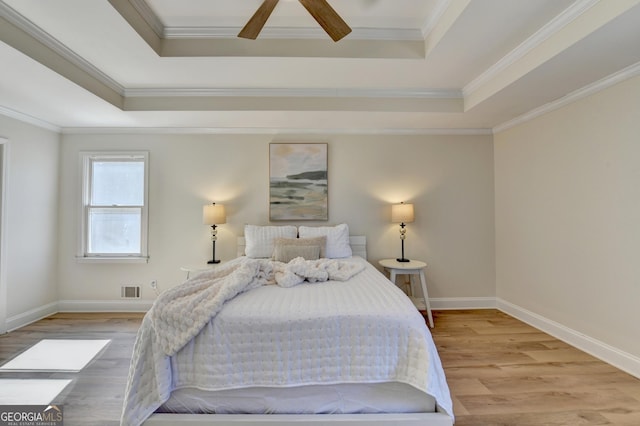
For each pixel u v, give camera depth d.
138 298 3.62
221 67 2.46
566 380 2.10
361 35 2.29
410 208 3.45
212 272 2.08
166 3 2.00
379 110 2.98
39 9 1.76
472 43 2.13
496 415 1.73
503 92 2.53
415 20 2.21
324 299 1.75
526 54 2.17
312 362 1.47
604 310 2.37
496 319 3.33
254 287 1.99
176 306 1.54
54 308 3.52
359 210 3.71
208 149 3.66
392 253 3.71
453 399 1.88
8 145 2.96
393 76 2.67
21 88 2.40
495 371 2.22
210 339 1.47
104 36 2.03
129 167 3.67
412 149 3.74
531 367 2.28
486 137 3.74
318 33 2.28
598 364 2.32
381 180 3.72
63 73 2.19
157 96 2.92
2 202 2.92
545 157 2.95
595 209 2.44
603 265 2.38
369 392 1.47
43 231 3.37
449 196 3.74
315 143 3.68
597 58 1.97
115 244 3.65
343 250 3.30
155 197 3.64
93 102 2.70
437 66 2.47
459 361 2.37
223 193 3.67
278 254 2.97
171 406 1.47
